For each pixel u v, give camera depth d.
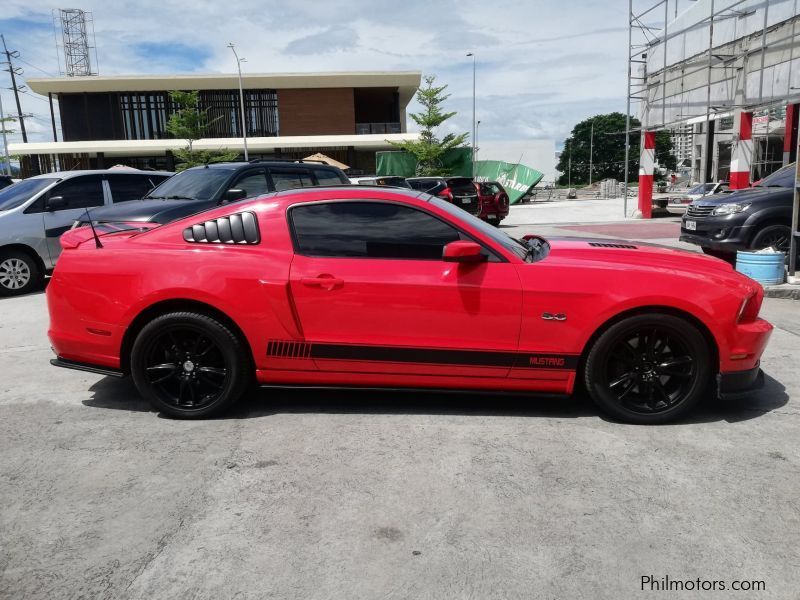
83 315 3.98
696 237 9.95
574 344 3.73
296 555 2.54
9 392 4.60
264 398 4.35
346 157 45.69
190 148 39.31
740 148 18.45
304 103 47.22
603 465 3.29
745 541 2.61
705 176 27.92
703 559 2.49
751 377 3.78
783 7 16.47
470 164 36.44
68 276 4.01
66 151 41.88
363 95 51.12
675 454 3.41
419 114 36.28
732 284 3.75
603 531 2.68
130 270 3.90
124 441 3.66
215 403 3.94
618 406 3.79
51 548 2.61
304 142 43.00
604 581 2.36
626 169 24.16
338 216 3.93
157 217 6.74
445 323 3.75
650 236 15.34
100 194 9.50
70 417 4.07
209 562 2.50
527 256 4.01
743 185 18.62
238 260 3.84
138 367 3.92
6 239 8.59
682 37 21.38
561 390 3.86
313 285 3.77
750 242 9.28
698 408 4.10
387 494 3.01
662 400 3.82
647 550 2.55
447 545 2.59
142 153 44.03
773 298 7.41
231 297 3.79
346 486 3.09
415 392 4.30
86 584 2.37
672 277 3.70
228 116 47.34
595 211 28.17
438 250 3.83
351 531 2.70
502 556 2.52
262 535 2.68
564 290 3.69
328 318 3.79
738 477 3.15
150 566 2.48
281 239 3.90
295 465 3.32
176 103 46.75
